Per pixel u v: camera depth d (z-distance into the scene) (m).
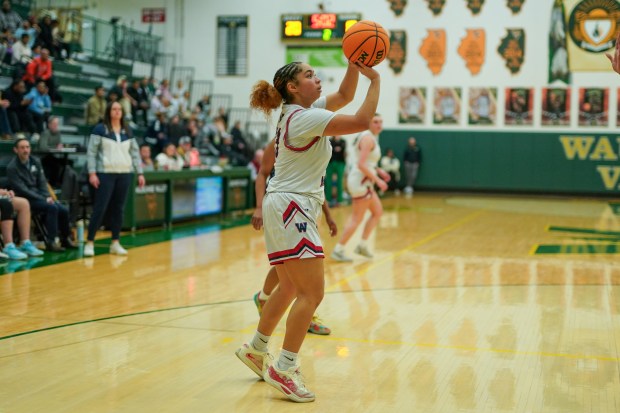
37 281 7.71
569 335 5.65
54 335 5.49
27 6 21.08
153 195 12.62
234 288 7.46
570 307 6.72
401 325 5.94
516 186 22.97
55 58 18.97
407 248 10.82
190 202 13.70
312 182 4.12
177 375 4.53
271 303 4.34
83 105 18.78
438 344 5.34
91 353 5.00
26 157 9.54
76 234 11.10
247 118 24.48
